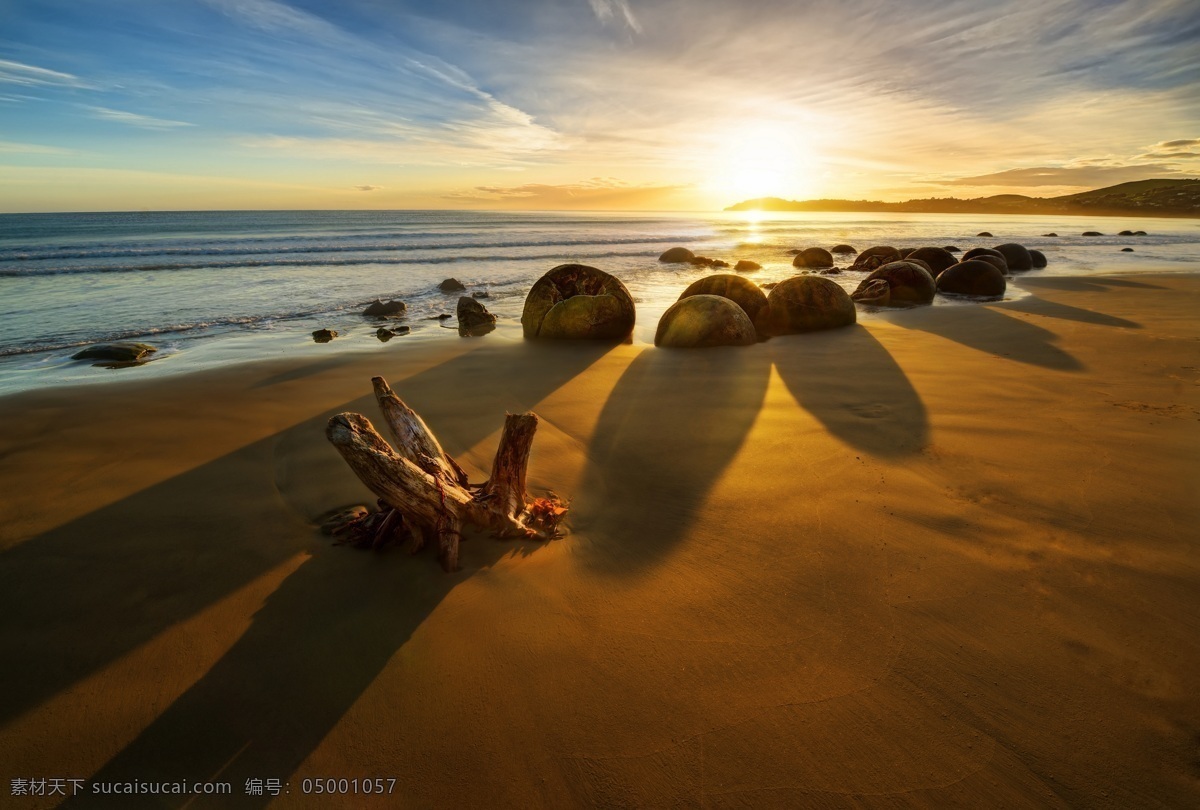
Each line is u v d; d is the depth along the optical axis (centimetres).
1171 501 361
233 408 587
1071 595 274
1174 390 598
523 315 1030
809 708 216
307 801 185
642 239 3597
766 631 257
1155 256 2473
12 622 263
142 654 245
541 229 4900
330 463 441
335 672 235
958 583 286
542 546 324
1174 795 180
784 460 444
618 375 723
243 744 204
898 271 1345
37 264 1992
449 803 185
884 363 746
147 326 1072
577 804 184
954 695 220
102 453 465
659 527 346
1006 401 573
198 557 314
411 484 299
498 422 550
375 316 1208
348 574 298
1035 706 214
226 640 253
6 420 543
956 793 184
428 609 272
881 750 199
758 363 767
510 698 222
